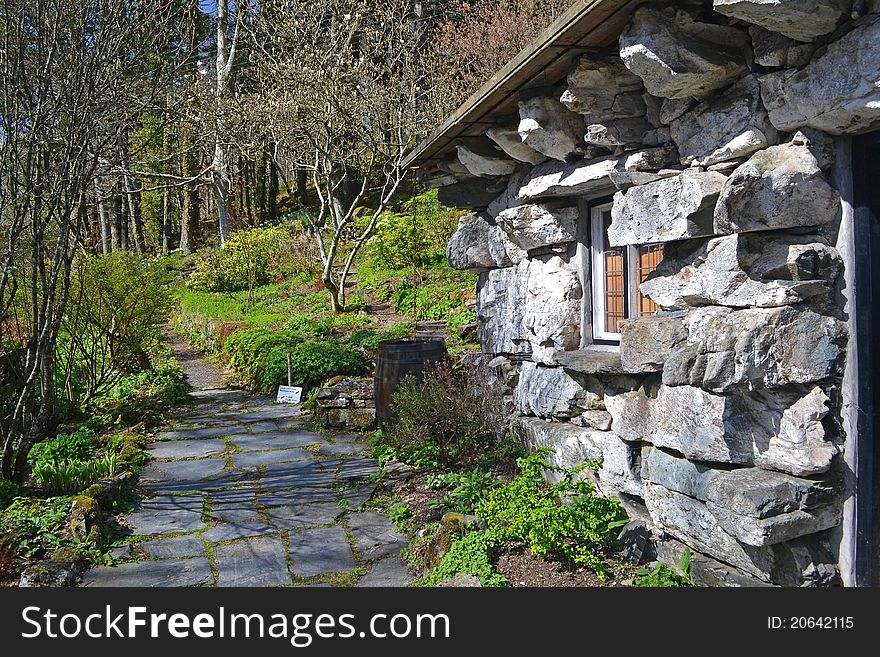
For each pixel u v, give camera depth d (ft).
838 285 8.65
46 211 17.30
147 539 14.16
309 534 14.16
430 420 17.70
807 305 8.64
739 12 7.74
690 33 8.93
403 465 17.66
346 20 41.96
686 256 10.27
